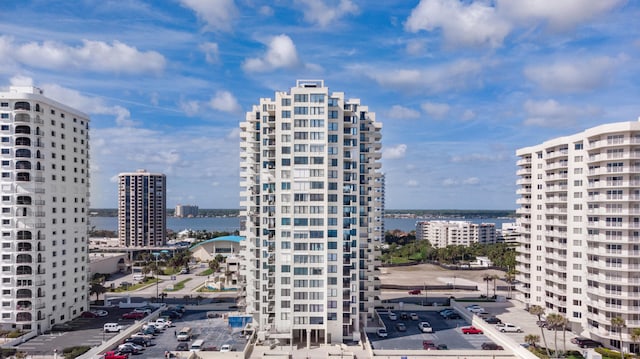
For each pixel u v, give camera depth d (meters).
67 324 128.88
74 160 139.88
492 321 131.62
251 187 123.31
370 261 125.44
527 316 140.88
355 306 114.44
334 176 112.44
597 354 99.94
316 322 111.56
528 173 145.88
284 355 103.81
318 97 111.62
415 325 132.50
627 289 107.00
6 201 122.00
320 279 111.62
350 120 116.81
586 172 117.31
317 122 111.69
